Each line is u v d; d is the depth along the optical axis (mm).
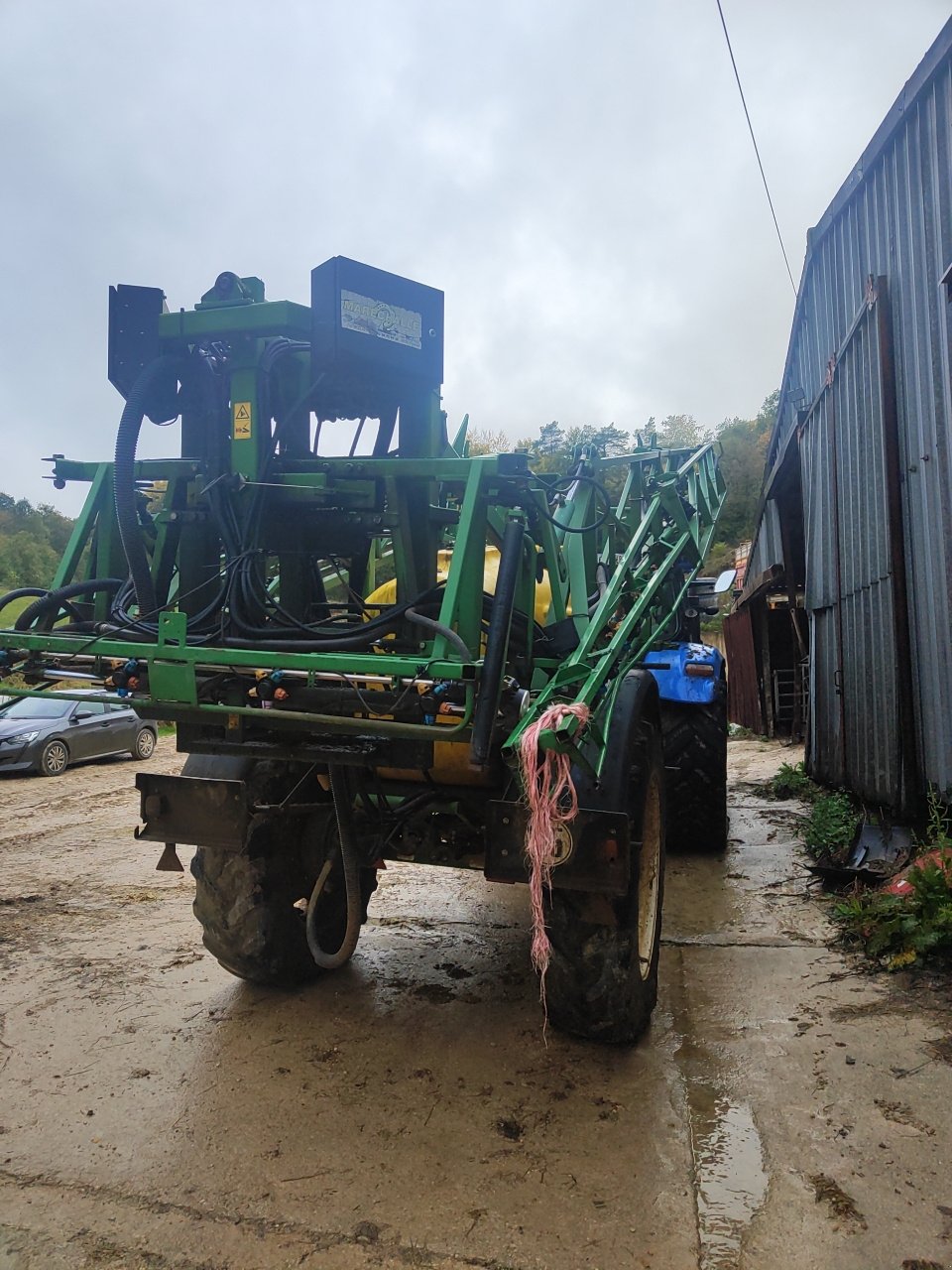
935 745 4926
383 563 4109
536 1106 2705
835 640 6969
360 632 2709
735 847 6043
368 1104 2729
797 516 11375
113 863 5906
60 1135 2574
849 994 3471
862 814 5844
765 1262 2014
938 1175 2305
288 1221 2188
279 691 2568
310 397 3035
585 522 3484
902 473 5359
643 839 3205
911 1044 3018
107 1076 2922
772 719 13648
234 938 3418
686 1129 2561
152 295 2928
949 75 4531
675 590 4703
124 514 2818
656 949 3367
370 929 4453
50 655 2945
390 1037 3191
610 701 2854
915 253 5043
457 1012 3412
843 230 6609
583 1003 2947
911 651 5277
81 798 8805
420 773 3355
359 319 2730
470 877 5516
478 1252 2072
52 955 4078
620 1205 2229
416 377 2949
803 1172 2338
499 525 3199
